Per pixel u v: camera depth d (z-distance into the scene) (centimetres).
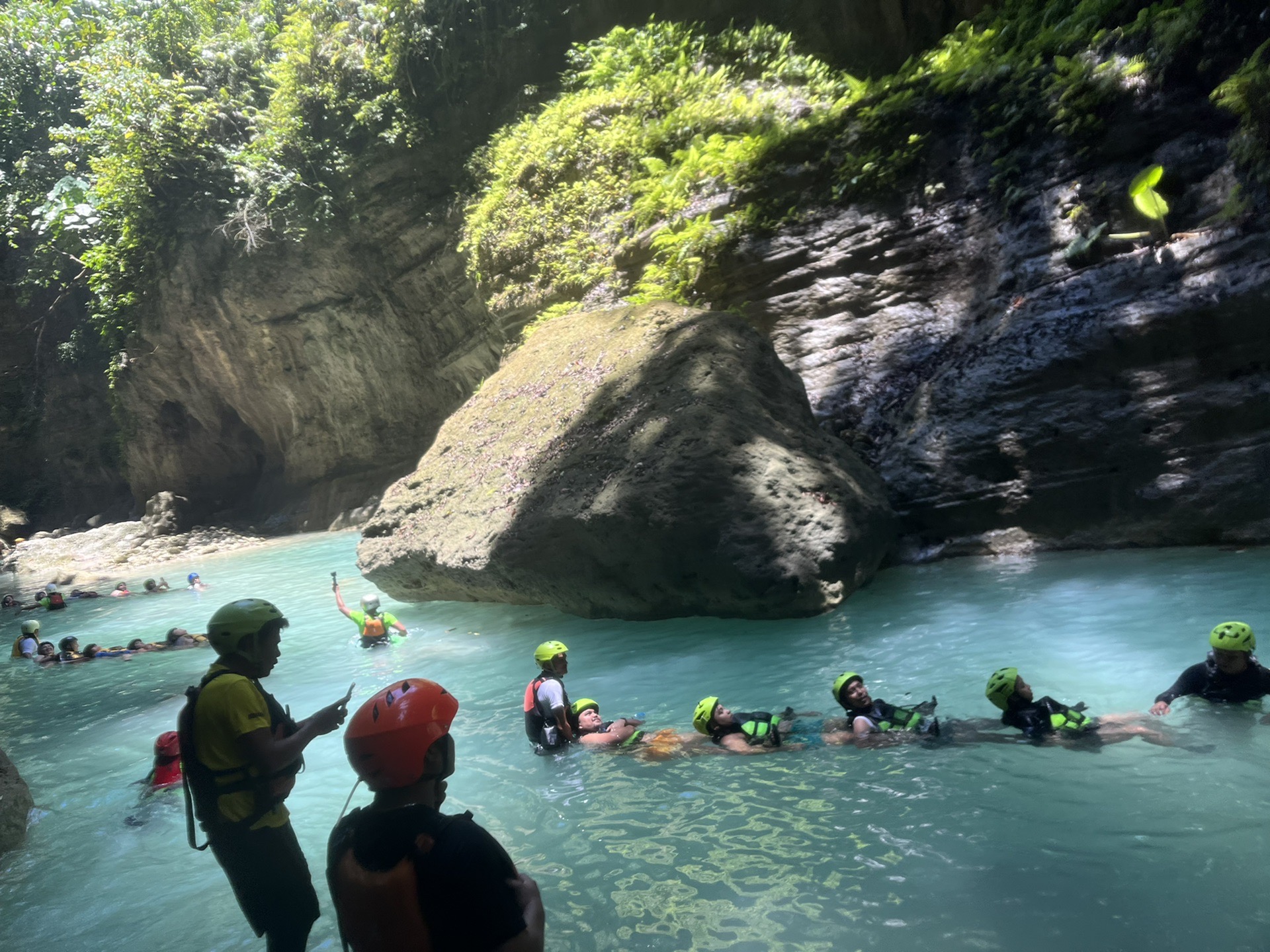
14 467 3612
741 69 1980
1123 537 975
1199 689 559
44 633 1612
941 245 1330
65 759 812
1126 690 604
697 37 2083
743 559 928
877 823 468
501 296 1978
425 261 2525
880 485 1109
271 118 2712
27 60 3403
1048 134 1215
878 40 1958
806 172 1488
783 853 451
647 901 424
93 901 514
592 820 529
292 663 1076
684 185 1655
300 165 2661
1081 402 1009
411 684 254
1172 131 1087
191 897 504
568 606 1088
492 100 2462
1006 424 1052
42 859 586
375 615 1131
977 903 379
